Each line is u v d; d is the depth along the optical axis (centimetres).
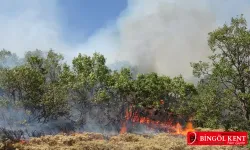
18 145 2780
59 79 5572
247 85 2684
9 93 4531
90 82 5206
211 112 2770
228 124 2694
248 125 2630
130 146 2872
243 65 2662
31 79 4506
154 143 3031
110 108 5478
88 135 3484
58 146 2881
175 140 3073
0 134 3388
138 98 5644
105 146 2877
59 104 4556
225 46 2719
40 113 4688
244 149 2545
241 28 2744
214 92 2719
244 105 2636
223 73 2625
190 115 5009
